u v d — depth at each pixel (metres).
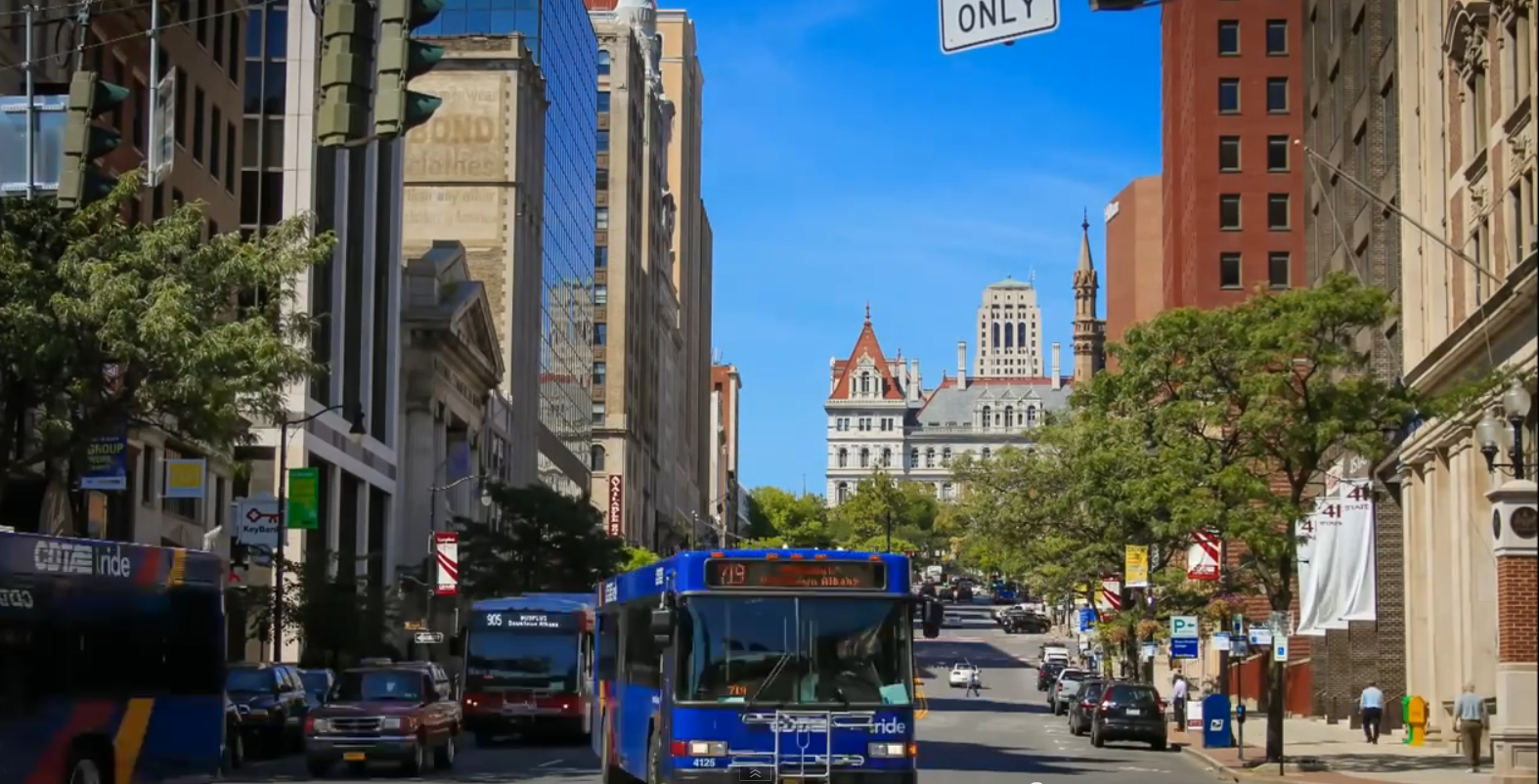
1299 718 74.19
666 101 197.12
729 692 23.23
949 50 17.62
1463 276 48.31
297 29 73.88
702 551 23.83
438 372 97.19
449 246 104.88
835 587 23.73
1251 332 42.06
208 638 26.08
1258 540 41.31
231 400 33.28
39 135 21.30
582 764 38.56
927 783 33.22
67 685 22.45
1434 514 52.66
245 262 34.00
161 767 24.64
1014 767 39.75
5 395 32.94
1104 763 43.84
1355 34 63.47
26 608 21.66
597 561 87.88
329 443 76.25
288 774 35.47
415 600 82.12
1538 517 33.22
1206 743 50.44
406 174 113.81
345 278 81.12
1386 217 58.28
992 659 135.12
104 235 32.97
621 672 28.97
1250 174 97.81
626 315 159.12
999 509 72.31
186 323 31.89
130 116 51.00
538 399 124.12
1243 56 98.38
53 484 34.31
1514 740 33.12
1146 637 64.06
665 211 192.62
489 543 86.44
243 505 56.00
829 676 23.41
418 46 15.30
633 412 163.00
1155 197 145.00
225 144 62.62
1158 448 48.28
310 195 73.38
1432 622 52.62
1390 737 57.06
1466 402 38.56
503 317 113.75
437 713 36.28
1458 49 48.31
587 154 149.50
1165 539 56.03
